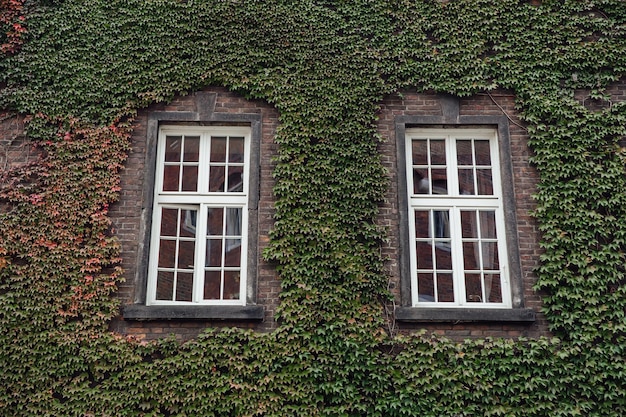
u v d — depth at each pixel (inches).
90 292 301.3
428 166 336.5
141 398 287.4
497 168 334.6
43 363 290.4
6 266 302.0
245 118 333.4
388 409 287.3
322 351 295.0
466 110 339.0
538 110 333.4
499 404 289.0
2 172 316.5
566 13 348.2
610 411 287.1
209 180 331.0
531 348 295.0
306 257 308.0
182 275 316.5
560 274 306.2
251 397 288.7
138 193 320.8
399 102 339.3
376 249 312.3
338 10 347.6
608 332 297.0
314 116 331.3
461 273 318.3
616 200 315.3
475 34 345.4
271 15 346.6
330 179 320.8
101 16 343.6
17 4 343.0
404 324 303.3
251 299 304.0
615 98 337.4
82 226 311.3
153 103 334.6
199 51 340.2
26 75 331.6
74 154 321.4
